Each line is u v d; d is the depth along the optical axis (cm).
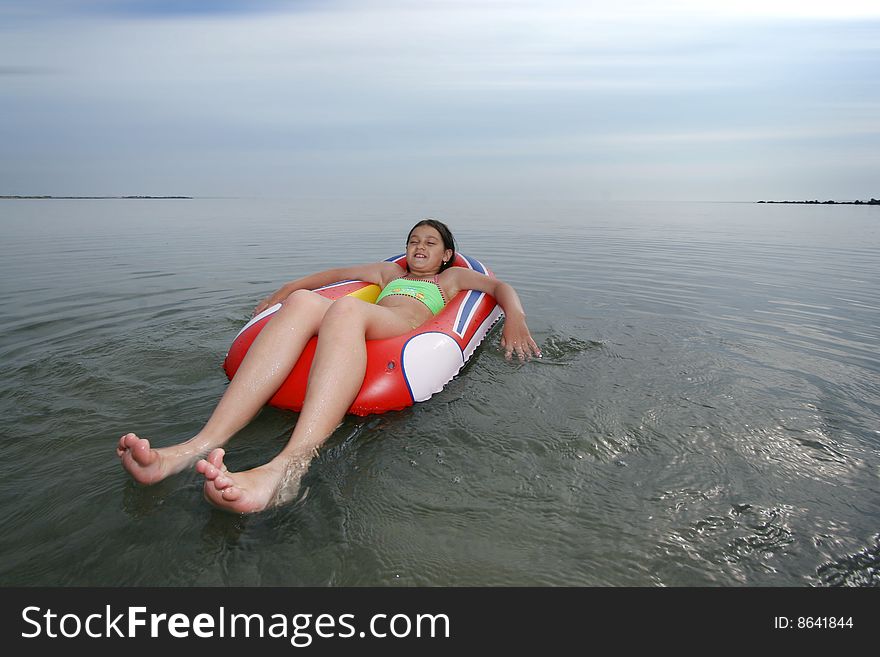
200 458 188
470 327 305
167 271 591
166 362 290
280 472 175
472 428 221
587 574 145
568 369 289
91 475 182
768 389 265
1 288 490
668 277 570
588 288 508
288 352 217
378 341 252
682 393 258
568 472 190
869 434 221
